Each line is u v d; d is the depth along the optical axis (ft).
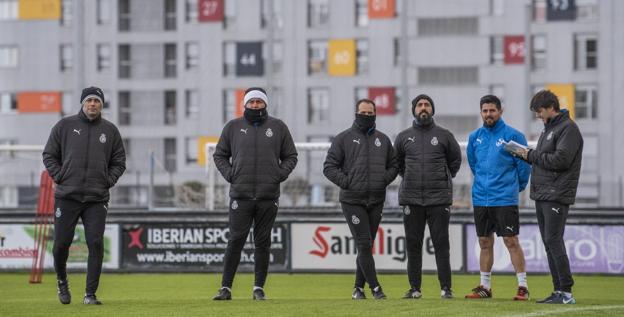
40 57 570.46
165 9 564.30
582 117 525.34
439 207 116.78
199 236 187.62
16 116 571.28
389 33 538.47
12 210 245.45
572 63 524.93
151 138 562.25
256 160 113.70
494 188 116.67
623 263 177.27
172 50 563.89
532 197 109.91
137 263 188.85
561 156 106.01
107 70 567.18
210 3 555.28
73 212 109.91
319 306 102.27
